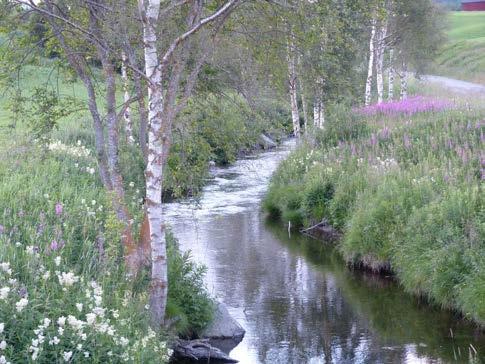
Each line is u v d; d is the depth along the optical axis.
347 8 11.34
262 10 11.70
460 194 15.16
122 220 11.59
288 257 17.97
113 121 12.71
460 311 13.35
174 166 13.05
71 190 14.62
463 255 13.63
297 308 14.13
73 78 13.87
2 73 12.85
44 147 15.62
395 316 13.56
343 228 19.09
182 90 12.59
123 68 14.48
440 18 45.28
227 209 23.53
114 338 8.21
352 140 25.42
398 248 15.78
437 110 29.69
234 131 13.84
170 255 12.62
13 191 14.04
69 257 10.71
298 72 12.86
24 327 7.62
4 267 8.44
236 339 12.43
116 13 11.38
